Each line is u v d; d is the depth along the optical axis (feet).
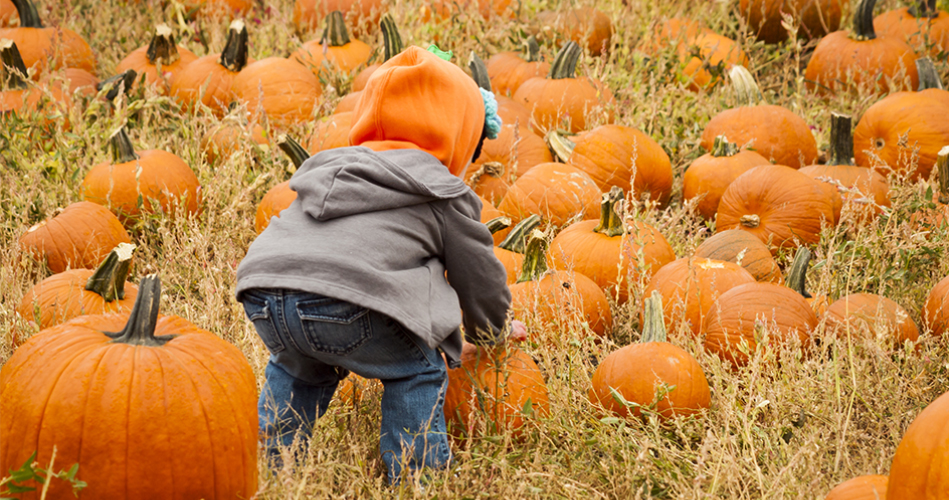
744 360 10.37
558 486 8.09
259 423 8.32
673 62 20.80
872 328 10.40
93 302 10.46
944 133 16.01
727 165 15.47
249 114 16.63
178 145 16.94
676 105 18.98
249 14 26.68
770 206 13.99
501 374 9.09
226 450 6.87
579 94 17.97
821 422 9.05
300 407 8.52
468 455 8.18
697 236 13.00
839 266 12.28
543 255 11.21
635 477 7.97
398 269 7.78
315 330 7.55
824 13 23.32
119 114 16.76
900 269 11.98
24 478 6.11
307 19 25.45
